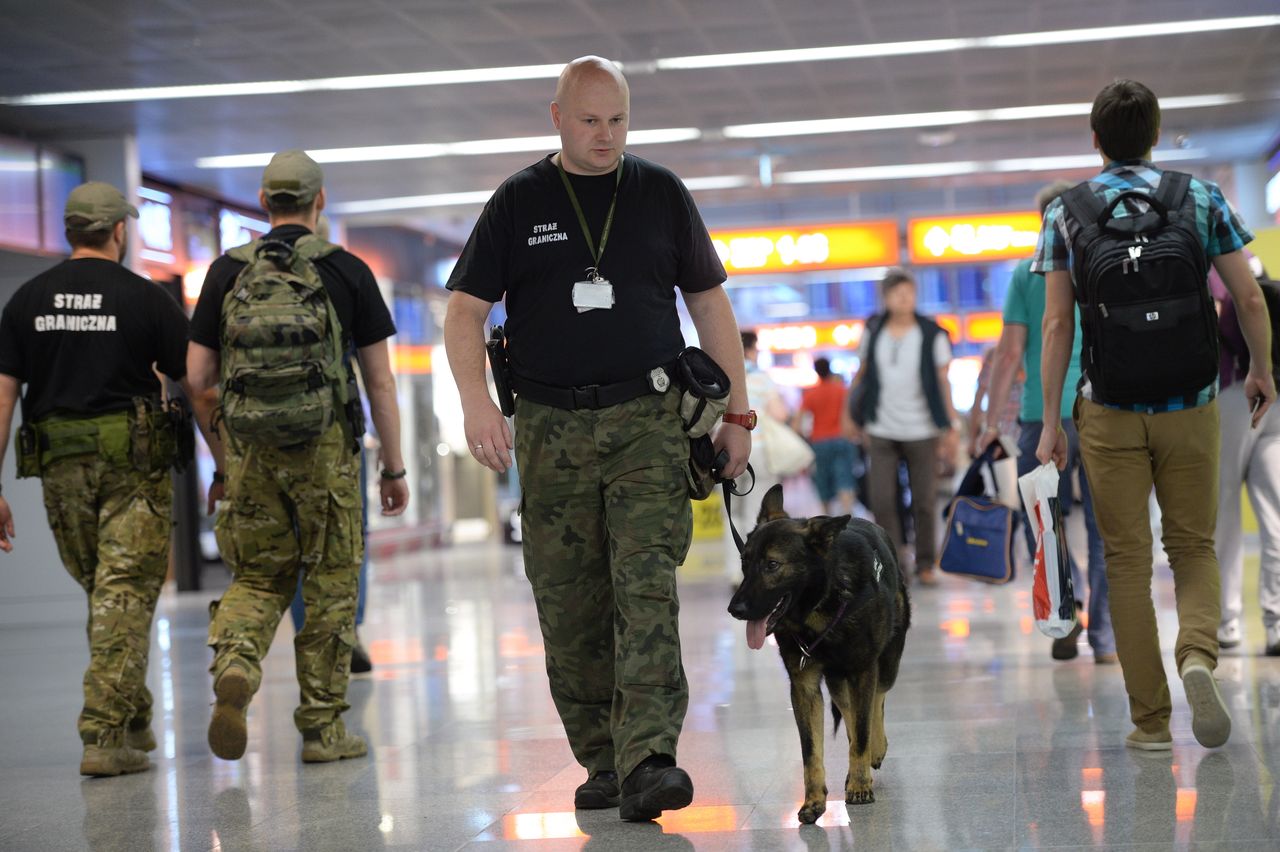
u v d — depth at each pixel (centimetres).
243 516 556
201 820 480
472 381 448
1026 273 764
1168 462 508
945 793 462
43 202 1498
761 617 421
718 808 459
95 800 523
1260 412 544
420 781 530
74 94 1412
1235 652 739
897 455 1223
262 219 2133
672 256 448
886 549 470
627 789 425
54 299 582
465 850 420
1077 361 748
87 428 578
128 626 578
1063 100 1684
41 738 681
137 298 592
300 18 1201
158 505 588
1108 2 1282
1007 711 615
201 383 569
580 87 431
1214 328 497
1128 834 395
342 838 444
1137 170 514
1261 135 1972
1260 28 1391
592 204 441
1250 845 376
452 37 1288
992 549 689
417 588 1548
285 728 669
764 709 655
